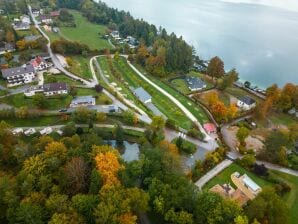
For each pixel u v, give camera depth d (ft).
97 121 423.64
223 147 384.27
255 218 241.35
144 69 636.89
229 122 459.73
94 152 287.48
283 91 503.20
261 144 412.98
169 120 431.43
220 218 238.68
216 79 611.88
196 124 444.55
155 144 379.96
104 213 220.64
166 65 629.92
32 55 606.14
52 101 455.63
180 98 520.42
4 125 336.70
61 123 416.46
